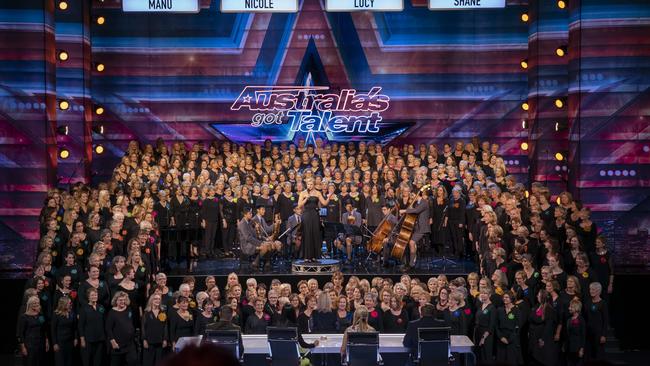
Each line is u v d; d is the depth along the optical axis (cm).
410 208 1530
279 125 2181
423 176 1650
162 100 2178
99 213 1454
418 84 2184
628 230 1803
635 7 1789
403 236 1505
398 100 2188
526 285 1210
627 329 1473
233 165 1822
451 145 2177
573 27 1833
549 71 2069
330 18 2186
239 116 2188
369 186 1633
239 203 1681
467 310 1174
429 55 2180
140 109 2173
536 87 2075
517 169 2169
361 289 1217
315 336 1096
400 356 1083
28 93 1788
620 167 1809
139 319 1271
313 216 1577
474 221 1580
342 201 1639
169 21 2170
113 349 1156
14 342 1495
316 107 2181
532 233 1359
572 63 1841
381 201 1620
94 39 2156
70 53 2053
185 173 1697
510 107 2170
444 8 1755
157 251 1443
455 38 2173
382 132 2181
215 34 2183
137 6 1805
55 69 1862
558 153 2052
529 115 2125
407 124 2181
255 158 1911
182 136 2183
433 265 1595
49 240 1292
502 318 1138
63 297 1188
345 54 2188
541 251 1316
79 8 2045
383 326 1159
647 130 1798
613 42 1797
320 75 2189
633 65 1797
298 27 2189
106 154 2167
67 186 2045
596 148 1811
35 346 1187
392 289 1197
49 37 1811
